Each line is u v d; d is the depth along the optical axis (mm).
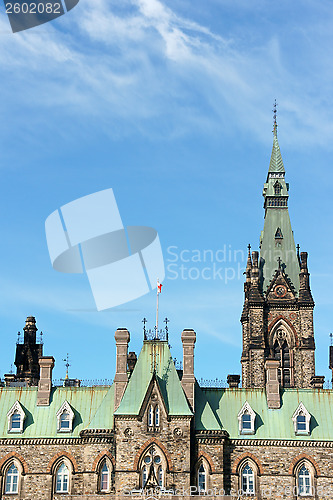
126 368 121000
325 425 121438
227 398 124625
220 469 116750
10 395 125188
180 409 116875
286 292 180750
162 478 114812
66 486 118562
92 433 117812
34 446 119562
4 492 118125
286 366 176875
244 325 186125
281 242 187125
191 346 121812
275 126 197625
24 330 166625
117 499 114000
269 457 118750
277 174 193375
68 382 137000
